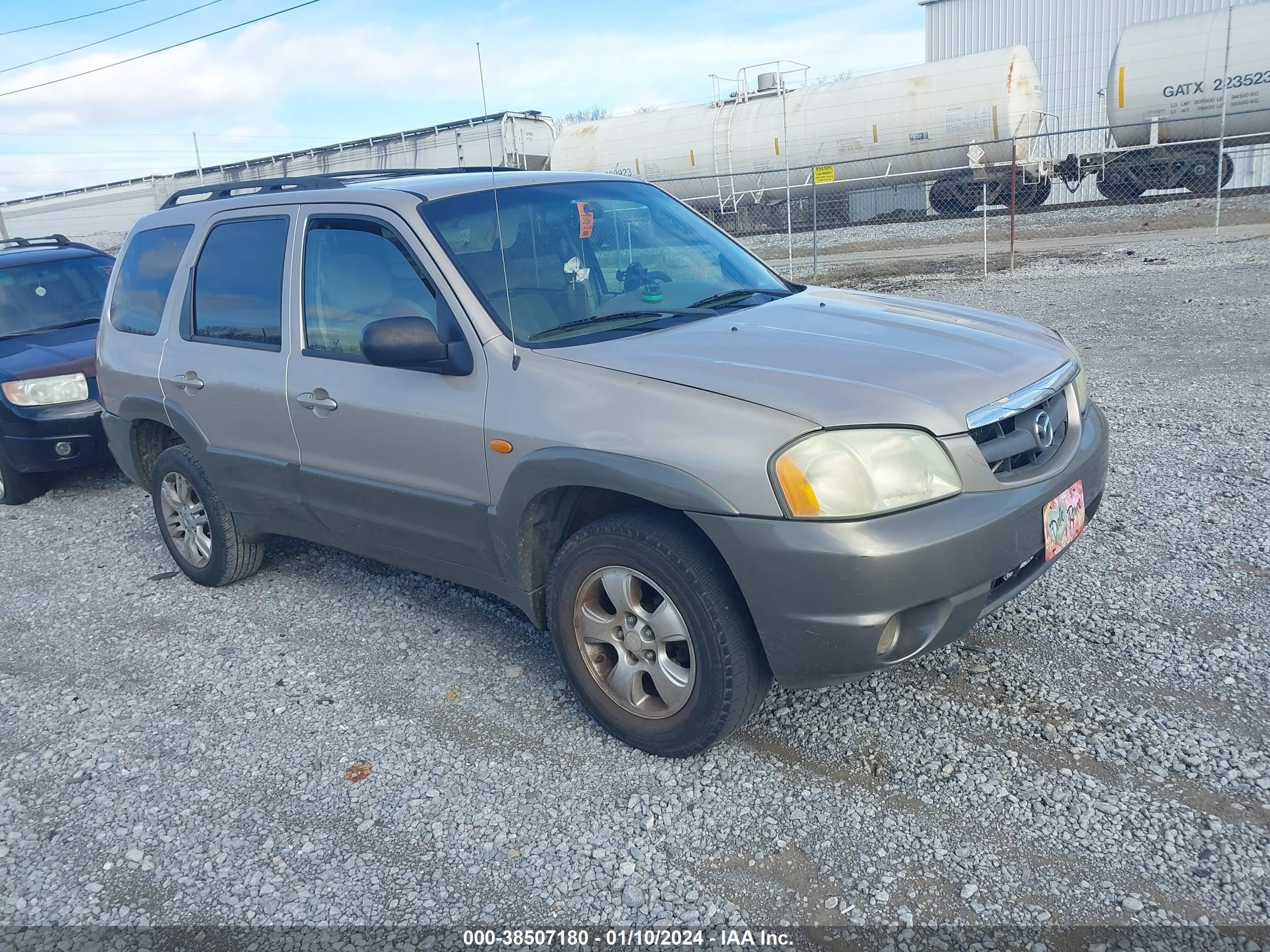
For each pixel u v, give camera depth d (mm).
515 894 2713
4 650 4668
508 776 3258
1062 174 23750
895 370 3055
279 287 4246
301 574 5242
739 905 2600
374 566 5266
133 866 2967
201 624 4730
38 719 3930
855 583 2695
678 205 4629
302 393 4035
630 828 2939
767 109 25859
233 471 4551
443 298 3537
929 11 33688
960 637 2959
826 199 26484
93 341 7523
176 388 4719
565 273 3748
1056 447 3287
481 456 3408
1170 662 3510
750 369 3041
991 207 24625
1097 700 3328
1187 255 14766
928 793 2959
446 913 2664
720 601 2926
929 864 2668
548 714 3611
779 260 21766
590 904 2650
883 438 2775
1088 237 19078
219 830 3100
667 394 2980
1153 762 2977
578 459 3072
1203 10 29016
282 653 4316
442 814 3084
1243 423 6254
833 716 3404
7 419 7023
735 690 2971
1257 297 10719
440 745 3479
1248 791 2807
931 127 23578
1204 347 8688
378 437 3760
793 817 2914
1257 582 4039
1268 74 20281
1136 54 21719
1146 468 5590
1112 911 2438
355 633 4453
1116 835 2695
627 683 3254
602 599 3311
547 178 4242
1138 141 22422
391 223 3768
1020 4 31875
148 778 3436
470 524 3537
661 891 2674
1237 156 22344
